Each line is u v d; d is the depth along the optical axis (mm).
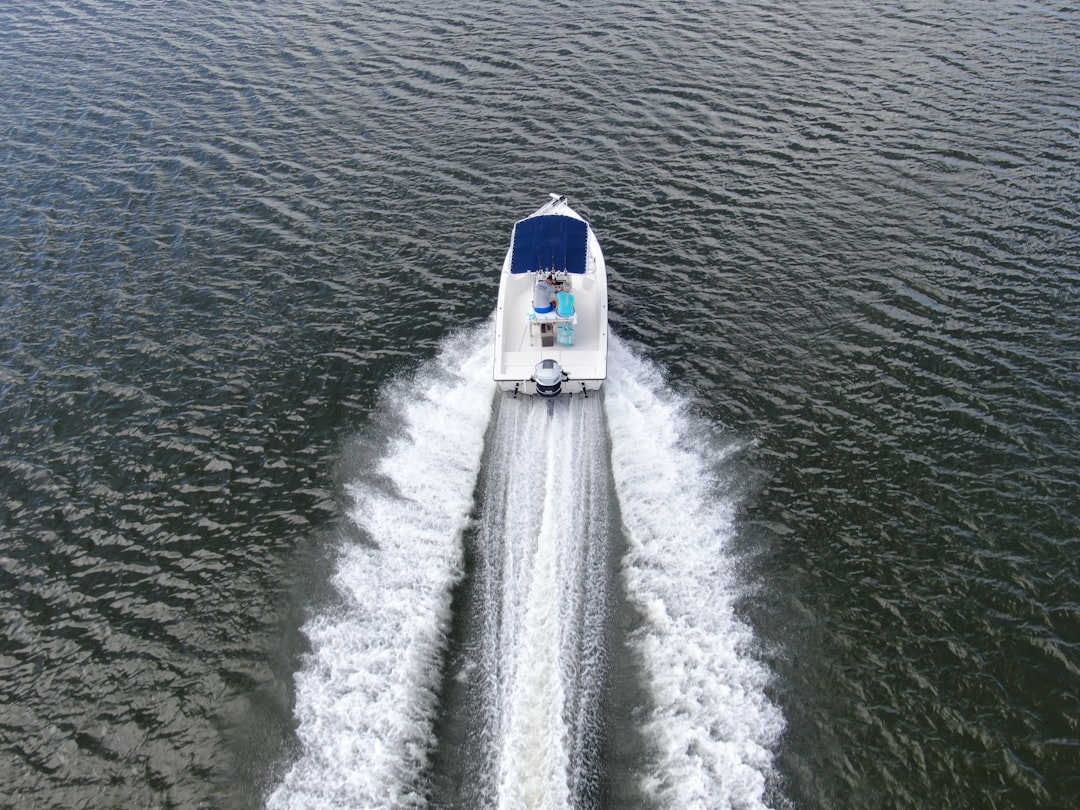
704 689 20109
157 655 21453
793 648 21000
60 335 31406
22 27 53219
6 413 28359
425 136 41750
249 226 36531
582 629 21312
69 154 41250
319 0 55000
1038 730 19219
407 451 26578
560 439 26281
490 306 32250
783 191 36875
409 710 19891
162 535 24406
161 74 47594
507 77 45875
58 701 20625
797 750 19031
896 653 20828
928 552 23047
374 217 36844
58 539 24406
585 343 27719
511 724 19453
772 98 42844
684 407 27812
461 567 23109
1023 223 34000
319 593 22562
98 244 35688
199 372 29750
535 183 38406
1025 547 22938
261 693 20438
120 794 18859
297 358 30188
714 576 22656
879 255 33156
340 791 18516
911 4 50188
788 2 51250
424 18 52156
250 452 26859
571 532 23641
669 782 18438
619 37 48812
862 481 25078
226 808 18453
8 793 18984
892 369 28562
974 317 30141
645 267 33531
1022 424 26312
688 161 39094
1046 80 42469
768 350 29719
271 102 44812
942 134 39312
